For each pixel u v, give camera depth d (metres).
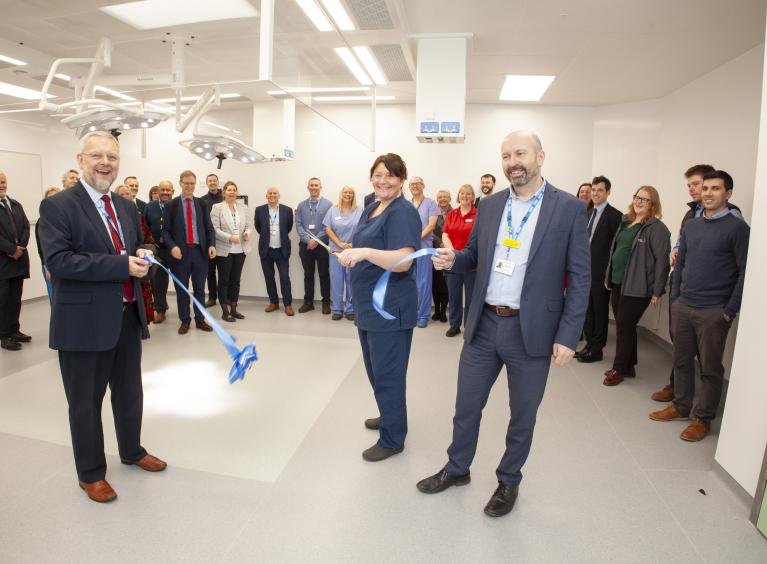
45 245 1.86
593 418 2.99
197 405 3.12
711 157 4.43
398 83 5.05
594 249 4.05
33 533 1.89
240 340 4.65
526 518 2.02
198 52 1.96
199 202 4.91
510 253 1.94
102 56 2.10
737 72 4.05
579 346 4.89
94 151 1.94
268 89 1.82
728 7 3.16
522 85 5.21
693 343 2.87
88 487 2.11
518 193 1.97
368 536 1.90
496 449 2.59
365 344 2.48
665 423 2.93
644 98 5.55
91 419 2.06
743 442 2.17
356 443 2.63
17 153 6.15
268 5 1.65
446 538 1.89
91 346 1.95
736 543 1.88
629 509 2.09
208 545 1.84
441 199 5.68
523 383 1.94
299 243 6.18
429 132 4.05
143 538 1.87
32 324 5.18
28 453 2.49
